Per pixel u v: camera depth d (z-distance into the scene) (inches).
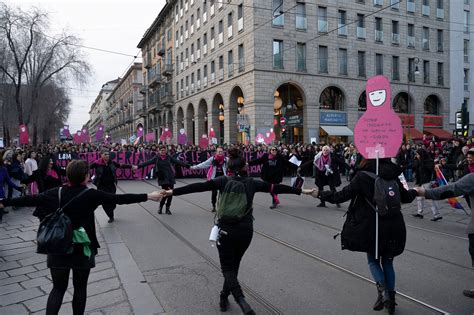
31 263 224.7
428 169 365.7
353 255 231.3
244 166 154.6
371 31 1262.3
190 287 182.2
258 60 1075.9
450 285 181.5
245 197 146.4
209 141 973.2
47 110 1636.3
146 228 314.7
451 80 1473.9
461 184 149.3
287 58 1118.4
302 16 1143.0
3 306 165.2
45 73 1250.0
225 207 144.8
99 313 154.6
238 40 1168.2
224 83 1278.3
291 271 203.2
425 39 1405.0
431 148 710.5
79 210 127.3
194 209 407.8
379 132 178.2
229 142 1246.3
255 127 1075.9
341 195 151.5
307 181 704.4
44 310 161.0
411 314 150.9
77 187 131.4
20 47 1163.3
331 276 195.3
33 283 192.7
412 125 1362.0
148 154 762.2
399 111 1365.7
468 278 191.0
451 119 1472.7
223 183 150.8
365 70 1252.5
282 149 778.2
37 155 704.4
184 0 1707.7
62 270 126.1
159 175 374.0
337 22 1195.3
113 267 212.8
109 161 340.2
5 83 1284.4
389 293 145.0
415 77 1371.8
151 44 2407.7
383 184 143.6
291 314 151.9
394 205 141.8
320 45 1170.0
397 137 172.9
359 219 148.3
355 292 173.9
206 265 215.9
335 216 360.5
